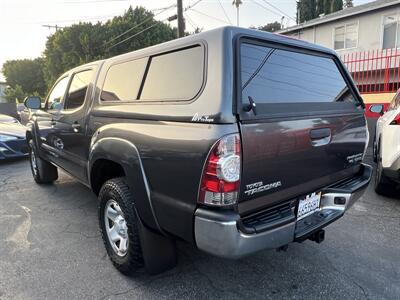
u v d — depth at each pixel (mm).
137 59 2734
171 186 2139
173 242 2596
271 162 2104
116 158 2586
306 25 19172
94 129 3094
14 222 3922
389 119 4277
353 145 2900
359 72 14680
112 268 2898
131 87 2730
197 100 2043
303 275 2762
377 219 3883
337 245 3262
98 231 3648
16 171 6793
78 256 3107
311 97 2627
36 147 5094
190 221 2041
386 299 2439
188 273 2803
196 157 1956
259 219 2113
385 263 2926
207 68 2055
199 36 2180
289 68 2498
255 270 2842
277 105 2201
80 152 3514
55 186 5422
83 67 3680
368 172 3010
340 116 2699
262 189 2086
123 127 2564
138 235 2488
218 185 1877
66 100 3941
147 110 2389
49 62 31406
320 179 2572
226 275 2773
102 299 2480
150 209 2320
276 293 2529
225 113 1880
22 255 3133
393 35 16062
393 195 4586
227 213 1895
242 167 1936
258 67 2230
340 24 17922
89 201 4645
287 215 2189
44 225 3826
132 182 2434
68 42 29469
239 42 2094
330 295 2496
